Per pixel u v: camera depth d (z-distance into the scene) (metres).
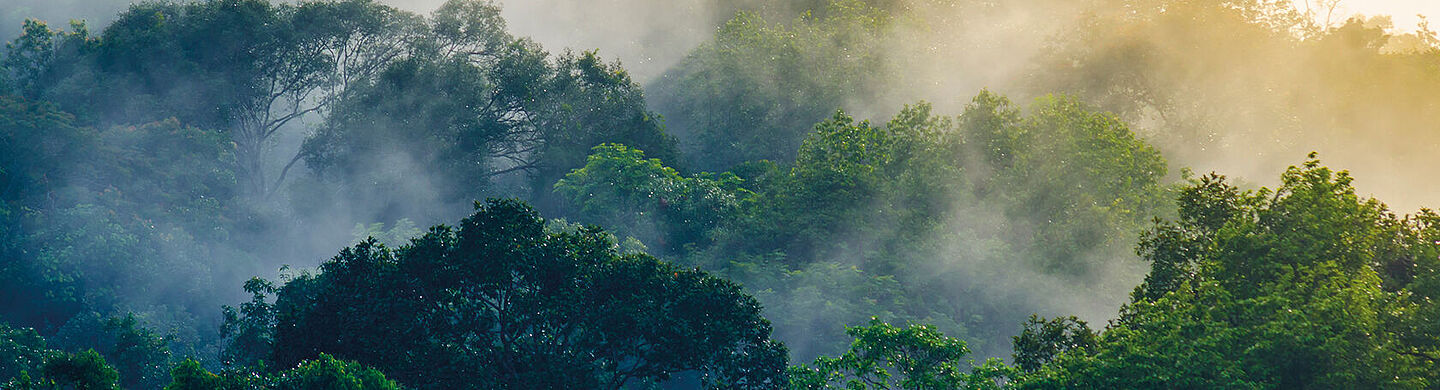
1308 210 34.31
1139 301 35.44
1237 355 31.31
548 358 41.06
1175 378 31.09
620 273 42.22
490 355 41.50
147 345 58.47
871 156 64.38
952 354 35.06
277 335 41.47
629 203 72.44
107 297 70.19
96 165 77.69
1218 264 34.59
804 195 64.19
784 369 42.66
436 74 87.00
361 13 87.75
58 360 33.31
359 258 41.84
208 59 87.31
